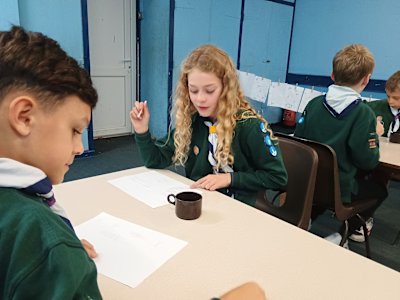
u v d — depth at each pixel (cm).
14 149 41
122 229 89
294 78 560
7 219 38
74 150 46
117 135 462
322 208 184
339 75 177
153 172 137
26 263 37
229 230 91
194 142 140
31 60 39
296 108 395
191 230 90
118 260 75
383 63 449
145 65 443
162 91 425
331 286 69
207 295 65
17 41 41
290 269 74
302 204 136
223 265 75
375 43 453
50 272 38
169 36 399
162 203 106
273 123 570
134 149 404
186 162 143
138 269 72
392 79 232
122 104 457
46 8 312
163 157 141
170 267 74
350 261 78
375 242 225
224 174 126
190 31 416
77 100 44
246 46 491
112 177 128
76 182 121
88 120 47
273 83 409
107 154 382
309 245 85
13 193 40
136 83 462
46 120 41
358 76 173
